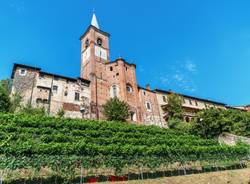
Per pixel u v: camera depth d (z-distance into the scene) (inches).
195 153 1061.8
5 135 934.4
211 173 956.6
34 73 1867.6
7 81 1711.4
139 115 2239.2
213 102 3046.3
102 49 2613.2
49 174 737.0
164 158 952.9
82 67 2554.1
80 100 2003.0
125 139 1123.3
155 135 1466.5
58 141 976.3
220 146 1198.9
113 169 835.4
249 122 2044.8
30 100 1717.5
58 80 1979.6
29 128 1111.0
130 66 2571.4
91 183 723.4
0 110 1350.9
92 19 2982.3
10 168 684.7
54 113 1786.4
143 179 818.2
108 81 2372.0
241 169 1101.7
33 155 731.4
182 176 879.1
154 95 2541.8
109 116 1811.0
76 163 772.0
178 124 2054.6
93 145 847.7
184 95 2778.1
